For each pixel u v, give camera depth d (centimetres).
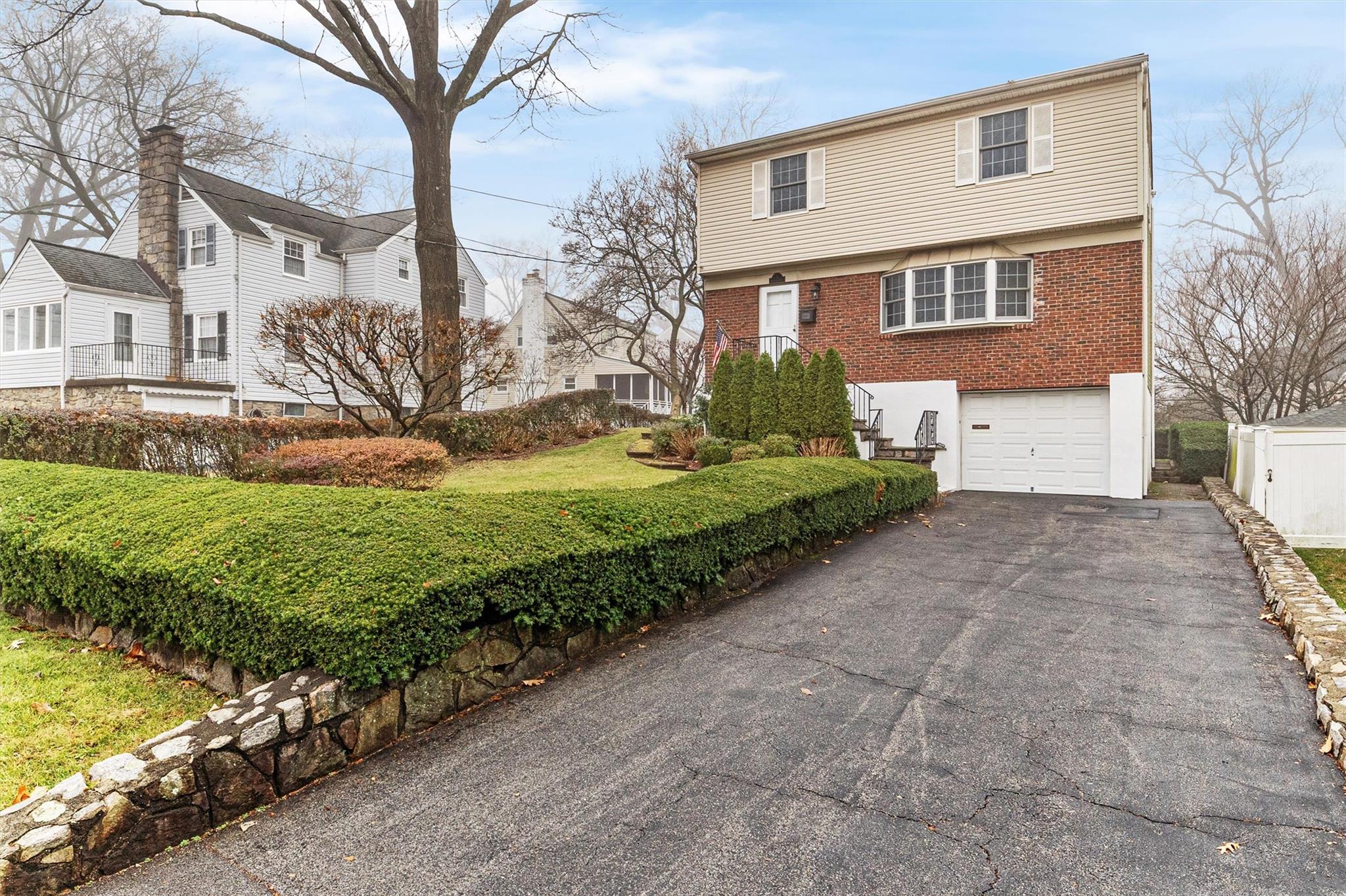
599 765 364
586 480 1160
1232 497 1205
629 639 551
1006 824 309
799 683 464
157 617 456
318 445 952
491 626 454
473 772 360
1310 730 389
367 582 398
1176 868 278
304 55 1537
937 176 1456
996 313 1398
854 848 293
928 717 414
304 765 351
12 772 342
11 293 2167
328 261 2564
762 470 852
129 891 275
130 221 2488
